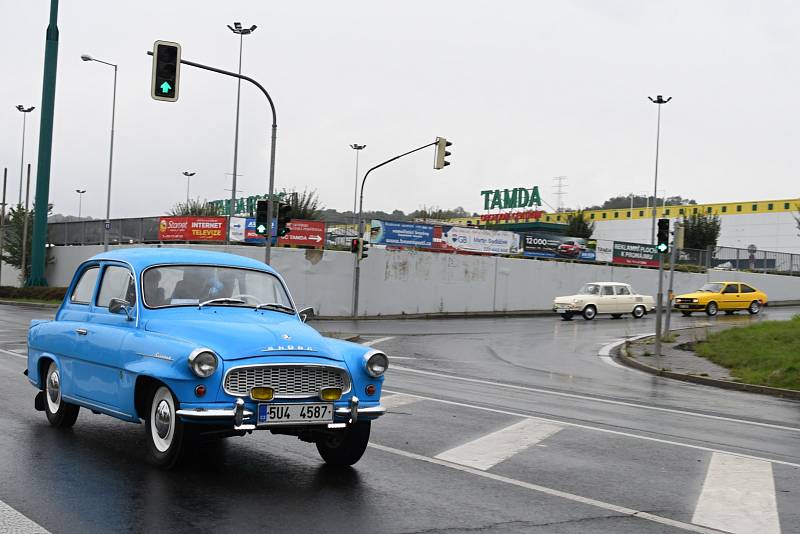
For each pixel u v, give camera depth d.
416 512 5.90
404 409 11.23
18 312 33.91
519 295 46.88
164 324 7.20
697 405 13.75
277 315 7.81
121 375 7.26
